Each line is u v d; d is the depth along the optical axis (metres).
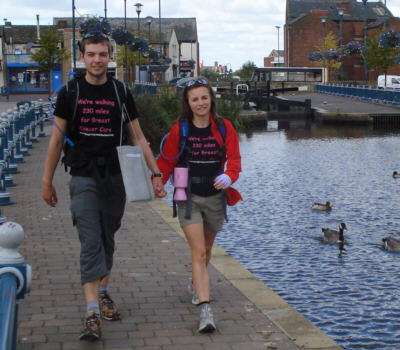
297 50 89.62
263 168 20.78
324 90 65.50
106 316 4.89
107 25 27.33
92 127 4.57
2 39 65.38
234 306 5.30
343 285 8.20
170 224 8.66
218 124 4.89
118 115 4.62
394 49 62.72
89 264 4.50
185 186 4.85
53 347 4.33
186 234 4.89
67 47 62.19
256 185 17.03
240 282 5.98
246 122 41.62
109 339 4.51
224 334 4.65
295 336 4.62
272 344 4.46
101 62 4.47
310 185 17.05
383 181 17.78
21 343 4.39
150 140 25.39
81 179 4.60
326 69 79.38
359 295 7.78
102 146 4.59
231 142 4.91
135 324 4.82
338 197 15.17
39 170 14.16
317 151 26.22
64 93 4.53
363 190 16.20
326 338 4.59
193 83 4.81
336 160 22.92
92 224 4.53
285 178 18.42
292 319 4.98
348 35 89.69
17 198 10.66
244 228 11.64
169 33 83.00
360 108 45.97
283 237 10.97
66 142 4.68
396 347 6.10
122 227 8.47
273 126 42.56
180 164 4.93
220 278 6.14
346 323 6.79
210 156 4.87
